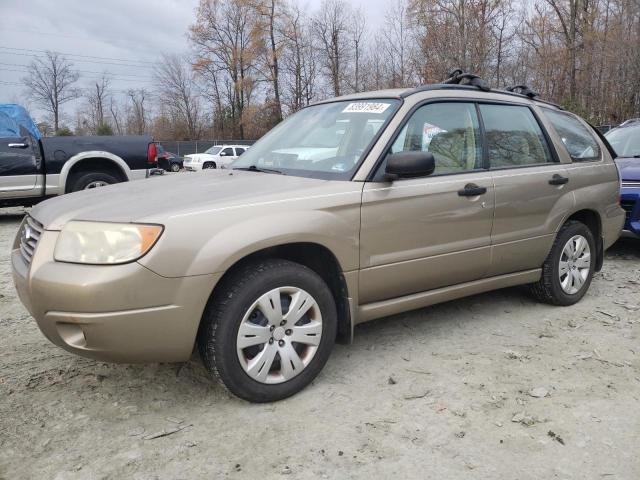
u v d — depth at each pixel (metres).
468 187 3.78
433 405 3.06
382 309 3.52
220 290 2.92
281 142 4.11
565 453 2.62
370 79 36.66
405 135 3.59
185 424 2.89
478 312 4.56
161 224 2.71
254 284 2.93
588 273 4.82
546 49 28.94
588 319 4.41
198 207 2.86
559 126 4.76
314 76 51.28
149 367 3.55
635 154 7.32
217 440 2.75
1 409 3.02
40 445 2.70
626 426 2.85
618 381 3.34
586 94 26.55
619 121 24.41
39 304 2.71
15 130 11.44
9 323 4.37
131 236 2.67
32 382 3.34
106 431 2.83
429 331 4.15
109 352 2.70
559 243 4.50
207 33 56.06
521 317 4.45
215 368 2.93
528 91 4.75
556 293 4.58
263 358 3.01
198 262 2.75
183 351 2.83
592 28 27.30
